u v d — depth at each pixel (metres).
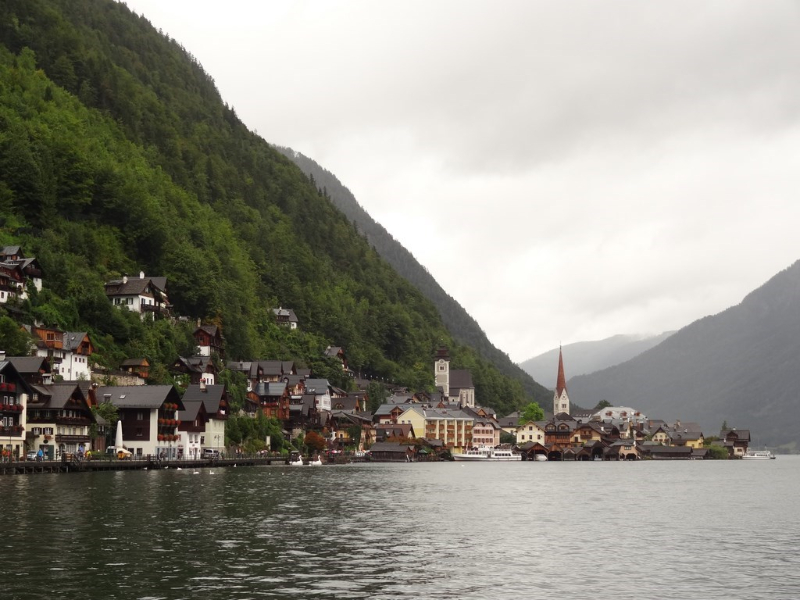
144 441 167.12
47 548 54.81
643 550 60.53
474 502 98.56
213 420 197.75
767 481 161.25
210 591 44.31
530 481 151.00
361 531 67.69
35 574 47.19
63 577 46.59
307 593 44.44
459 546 60.97
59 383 150.50
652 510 91.69
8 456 131.00
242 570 49.59
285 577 48.09
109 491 95.88
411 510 86.31
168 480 120.25
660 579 49.59
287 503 89.31
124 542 57.84
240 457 197.00
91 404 164.00
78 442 151.12
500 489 124.44
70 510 74.88
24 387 136.25
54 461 134.00
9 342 159.25
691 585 48.00
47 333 175.38
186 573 48.38
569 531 71.12
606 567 53.25
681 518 83.12
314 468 193.62
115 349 199.00
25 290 187.00
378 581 47.72
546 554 58.09
